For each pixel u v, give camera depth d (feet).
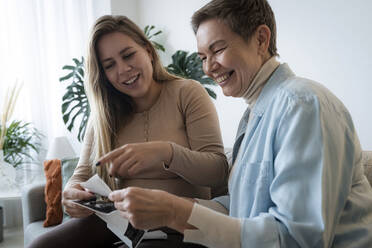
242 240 2.36
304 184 2.35
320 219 2.25
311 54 9.99
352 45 9.21
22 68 10.48
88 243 3.84
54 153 8.88
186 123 4.43
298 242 2.28
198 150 4.25
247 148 2.97
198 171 3.95
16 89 10.42
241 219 2.47
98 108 4.59
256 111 3.02
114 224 3.19
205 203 3.82
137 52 4.34
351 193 2.71
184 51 11.83
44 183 7.54
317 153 2.37
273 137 2.66
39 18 10.78
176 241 3.51
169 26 13.12
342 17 9.32
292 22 10.27
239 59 2.96
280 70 3.03
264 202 2.65
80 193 3.88
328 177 2.34
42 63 10.83
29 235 6.54
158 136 4.42
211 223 2.43
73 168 6.70
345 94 9.47
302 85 2.69
